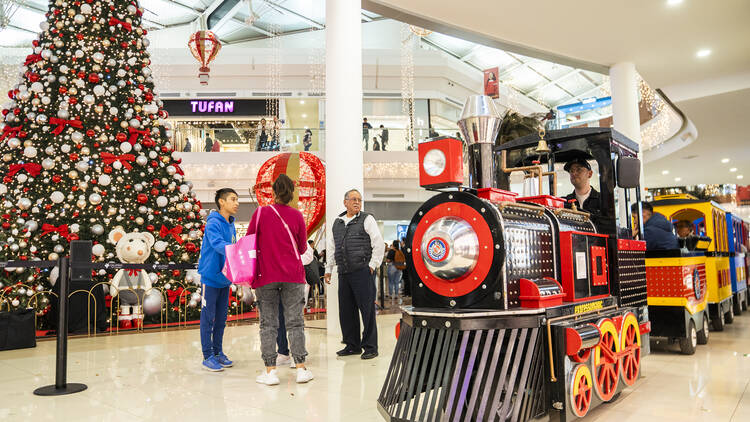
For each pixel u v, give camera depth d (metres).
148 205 7.00
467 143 2.88
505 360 2.30
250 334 6.14
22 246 6.12
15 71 16.53
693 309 4.88
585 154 3.67
